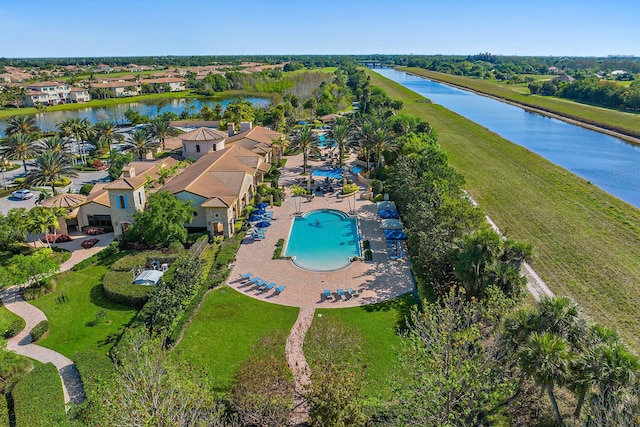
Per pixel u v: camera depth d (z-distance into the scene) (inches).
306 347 1342.3
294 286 1705.2
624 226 2231.8
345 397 936.9
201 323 1473.9
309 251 2042.3
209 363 1282.0
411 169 2488.9
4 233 1969.7
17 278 1585.9
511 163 3511.3
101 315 1501.0
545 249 1982.0
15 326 1429.6
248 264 1886.1
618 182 3186.5
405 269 1834.4
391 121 3937.0
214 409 978.1
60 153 2942.9
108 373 1195.3
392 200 2603.3
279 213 2500.0
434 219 1781.5
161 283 1439.5
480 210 1743.4
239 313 1528.1
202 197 2165.4
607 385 850.8
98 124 3949.3
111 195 2078.0
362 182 3058.6
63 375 1237.7
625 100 6614.2
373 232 2226.9
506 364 1026.7
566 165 3659.0
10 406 1128.8
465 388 941.2
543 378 898.1
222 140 3467.0
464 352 983.6
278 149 3587.6
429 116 5782.5
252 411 996.6
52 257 1921.8
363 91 6870.1
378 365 1262.3
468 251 1363.2
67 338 1412.4
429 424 885.8
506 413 1046.4
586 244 2027.6
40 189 3016.7
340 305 1569.9
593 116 5930.1
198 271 1619.1
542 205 2554.1
